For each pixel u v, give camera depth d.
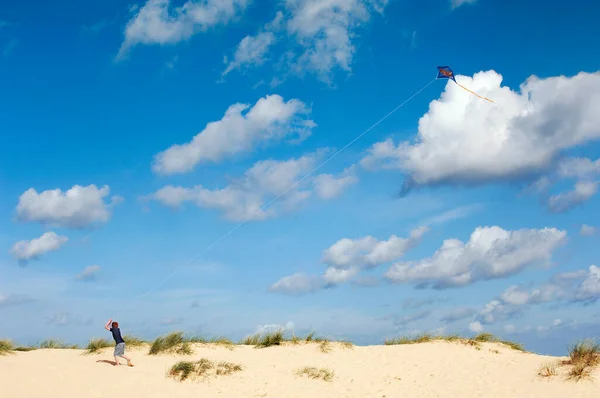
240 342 23.19
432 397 15.09
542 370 16.23
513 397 14.48
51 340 22.31
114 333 18.00
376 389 16.06
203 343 21.47
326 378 17.09
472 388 15.59
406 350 20.33
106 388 15.30
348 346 21.11
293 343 21.59
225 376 17.16
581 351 16.50
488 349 20.02
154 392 15.30
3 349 18.52
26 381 15.03
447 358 18.97
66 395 14.41
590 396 13.97
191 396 15.20
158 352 20.11
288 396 15.49
